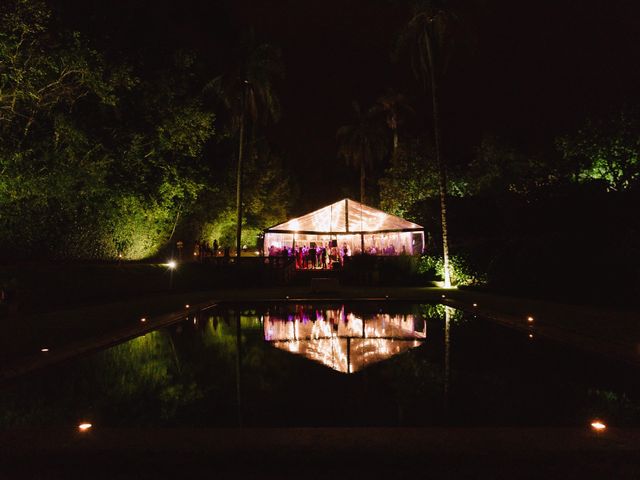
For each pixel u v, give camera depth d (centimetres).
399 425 529
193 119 2217
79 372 780
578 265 1695
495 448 432
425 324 1301
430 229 3073
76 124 1655
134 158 2053
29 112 1522
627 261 1520
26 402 624
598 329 1034
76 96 1634
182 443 448
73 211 1916
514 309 1433
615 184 2645
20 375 737
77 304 1698
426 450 429
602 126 2658
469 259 2497
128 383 712
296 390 668
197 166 2745
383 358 872
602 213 2181
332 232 3300
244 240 4816
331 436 464
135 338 1095
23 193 1498
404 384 694
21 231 1739
